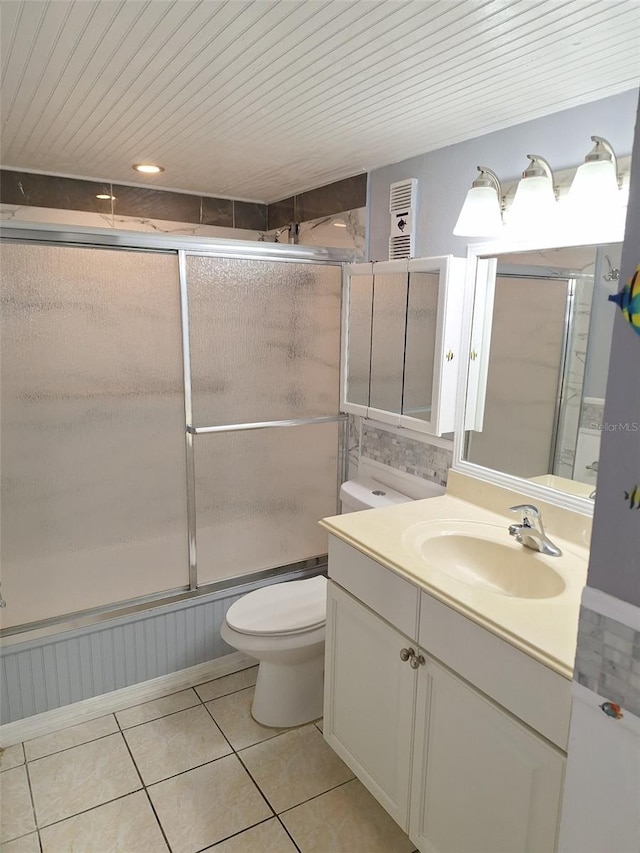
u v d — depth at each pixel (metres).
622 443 0.87
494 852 1.28
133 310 1.96
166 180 2.60
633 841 0.94
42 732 2.02
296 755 1.94
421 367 1.98
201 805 1.74
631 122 1.42
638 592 0.88
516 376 1.76
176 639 2.25
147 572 2.15
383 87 1.45
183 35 1.19
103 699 2.13
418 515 1.83
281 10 1.08
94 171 2.46
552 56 1.25
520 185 1.55
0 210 2.44
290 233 2.87
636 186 0.81
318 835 1.65
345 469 2.60
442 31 1.15
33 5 1.07
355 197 2.40
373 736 1.65
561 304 1.60
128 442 2.03
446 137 1.85
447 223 1.96
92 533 2.01
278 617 1.97
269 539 2.42
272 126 1.77
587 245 1.52
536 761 1.15
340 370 2.43
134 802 1.75
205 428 2.16
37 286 1.80
